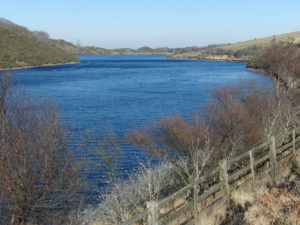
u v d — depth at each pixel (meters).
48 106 21.12
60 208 11.67
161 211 9.81
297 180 8.65
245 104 22.38
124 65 149.00
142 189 11.52
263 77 45.44
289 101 21.14
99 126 29.36
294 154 11.13
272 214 6.18
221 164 8.12
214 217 7.52
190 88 55.94
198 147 16.69
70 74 97.12
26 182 10.52
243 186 9.06
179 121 20.23
